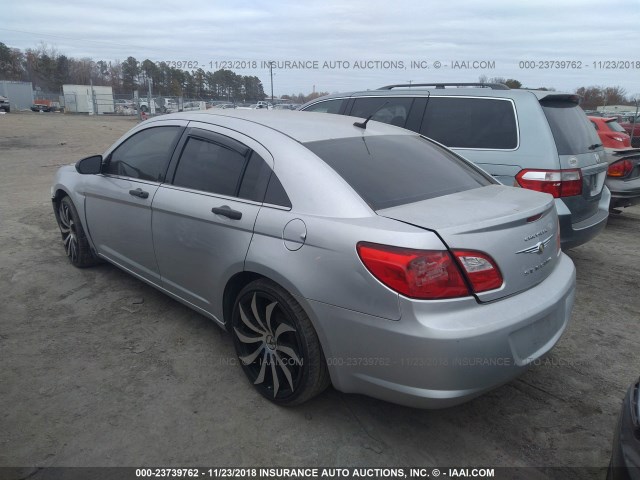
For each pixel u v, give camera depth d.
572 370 3.30
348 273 2.34
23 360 3.28
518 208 2.59
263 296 2.77
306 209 2.59
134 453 2.48
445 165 3.30
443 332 2.15
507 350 2.29
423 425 2.73
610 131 10.34
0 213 7.15
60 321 3.81
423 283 2.18
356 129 3.37
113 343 3.51
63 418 2.72
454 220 2.36
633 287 4.78
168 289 3.63
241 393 2.98
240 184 2.99
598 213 4.88
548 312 2.49
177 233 3.31
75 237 4.72
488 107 4.86
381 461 2.47
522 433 2.69
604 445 2.61
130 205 3.75
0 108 45.19
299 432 2.66
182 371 3.19
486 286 2.29
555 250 2.81
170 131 3.67
